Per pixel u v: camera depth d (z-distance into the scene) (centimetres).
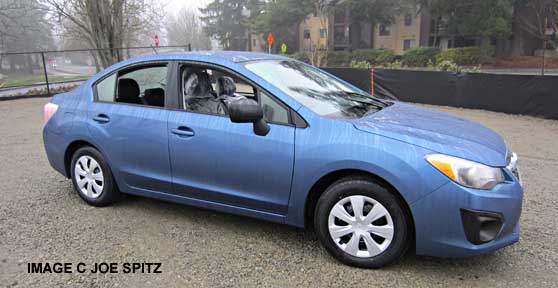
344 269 308
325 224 313
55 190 491
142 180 394
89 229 381
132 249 344
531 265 312
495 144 312
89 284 295
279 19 4228
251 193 338
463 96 1152
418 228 283
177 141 363
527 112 1018
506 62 3300
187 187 369
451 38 3825
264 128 324
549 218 398
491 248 279
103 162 417
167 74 382
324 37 4681
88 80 442
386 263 300
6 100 1508
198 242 355
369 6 3697
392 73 1302
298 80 374
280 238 361
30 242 357
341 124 308
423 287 284
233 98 368
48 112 452
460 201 271
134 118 389
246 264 319
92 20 1678
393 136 293
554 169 570
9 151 698
